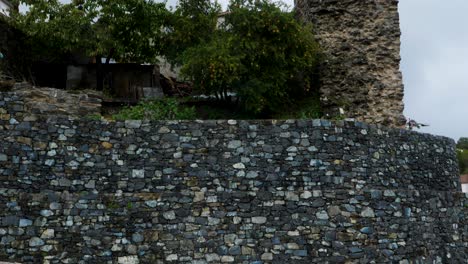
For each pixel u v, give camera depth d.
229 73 16.52
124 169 12.28
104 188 12.12
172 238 11.52
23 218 10.92
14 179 11.73
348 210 12.12
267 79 17.23
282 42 17.42
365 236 12.07
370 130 13.87
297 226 11.93
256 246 11.76
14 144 11.89
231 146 12.66
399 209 12.65
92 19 19.38
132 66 20.59
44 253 10.84
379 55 18.45
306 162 12.89
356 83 18.27
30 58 19.62
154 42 20.83
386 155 14.15
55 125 12.18
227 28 17.92
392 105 18.22
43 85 20.00
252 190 12.46
